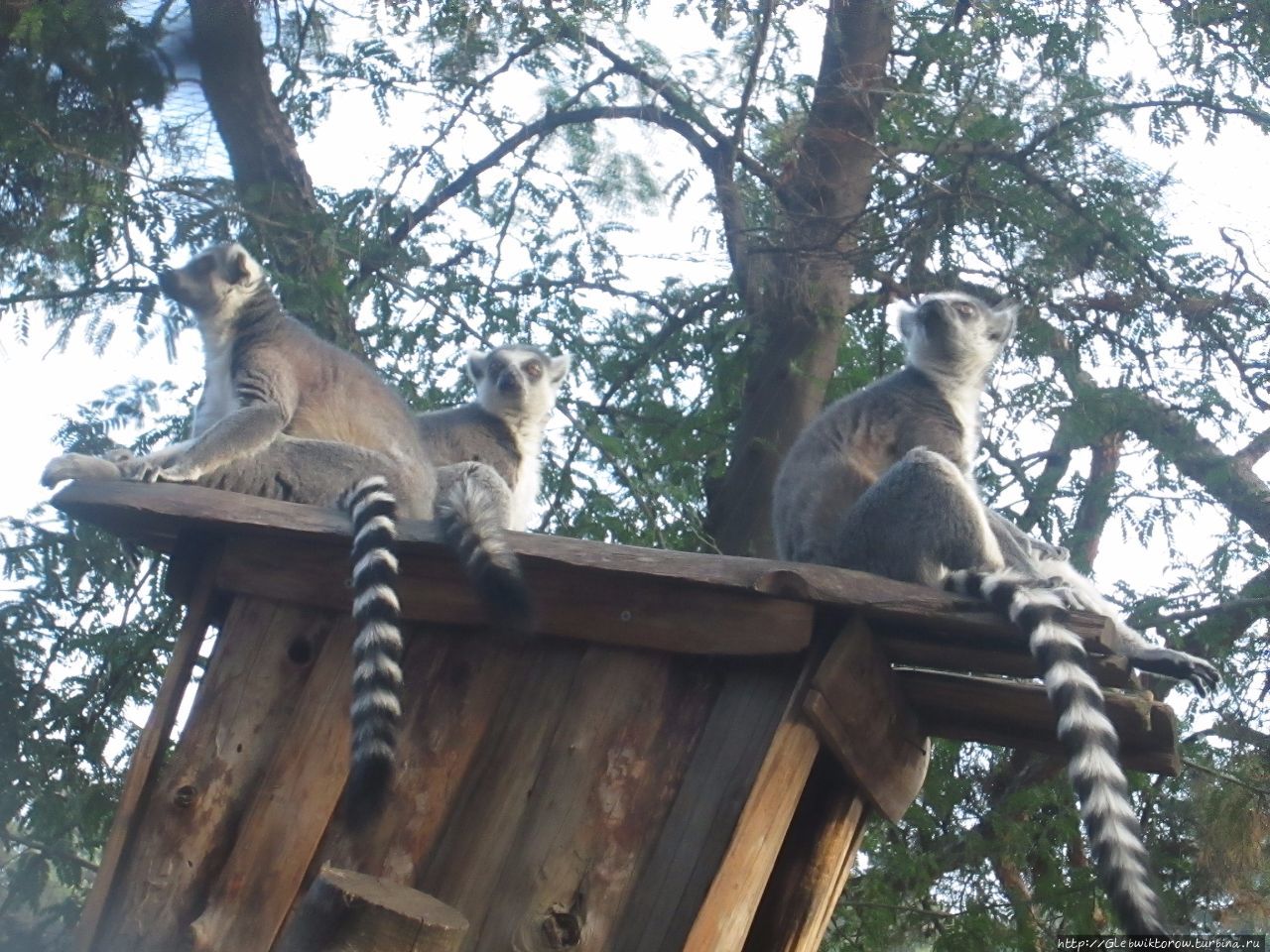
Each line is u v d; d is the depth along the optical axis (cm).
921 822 392
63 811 363
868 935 390
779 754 298
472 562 302
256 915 303
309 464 348
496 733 306
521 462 411
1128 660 308
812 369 416
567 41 426
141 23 349
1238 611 408
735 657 303
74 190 376
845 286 419
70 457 326
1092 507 414
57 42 353
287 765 306
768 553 410
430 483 360
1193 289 409
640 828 300
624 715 304
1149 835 401
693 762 302
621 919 298
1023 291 409
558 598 306
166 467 336
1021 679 318
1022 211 407
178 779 307
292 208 404
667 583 304
